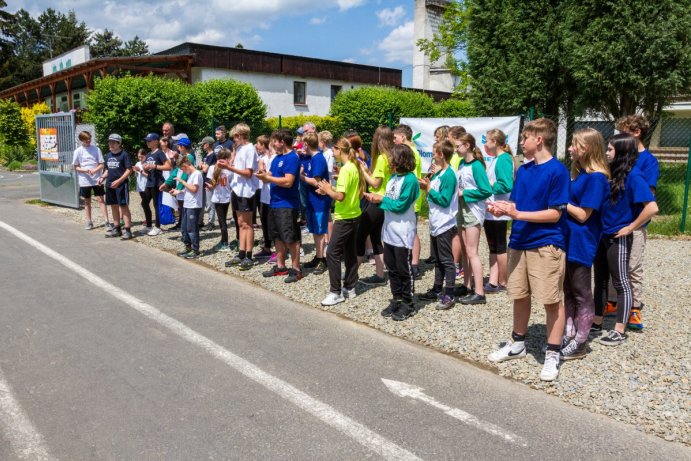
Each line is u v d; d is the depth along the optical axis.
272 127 21.34
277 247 6.95
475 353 4.64
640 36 11.11
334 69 28.81
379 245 6.67
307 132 7.61
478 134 9.99
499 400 3.81
